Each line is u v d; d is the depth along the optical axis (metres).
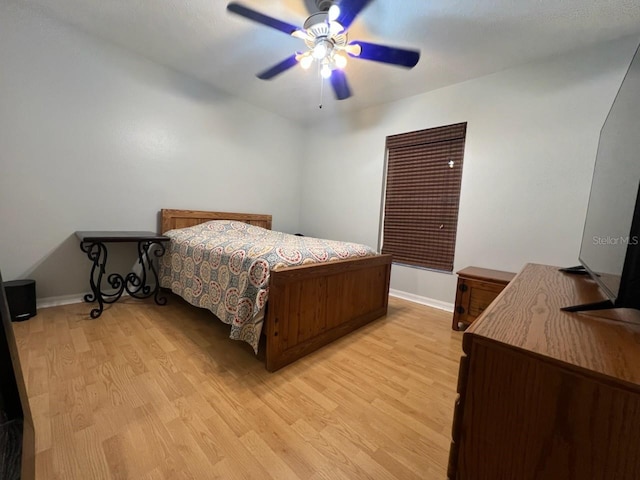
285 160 4.11
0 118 2.03
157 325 2.15
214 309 2.01
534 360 0.56
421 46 2.19
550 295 1.01
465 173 2.77
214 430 1.17
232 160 3.48
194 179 3.14
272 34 2.22
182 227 3.01
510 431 0.59
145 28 2.22
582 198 2.18
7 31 2.01
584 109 2.15
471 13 1.82
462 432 0.65
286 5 1.85
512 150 2.49
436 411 1.36
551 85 2.29
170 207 2.97
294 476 0.99
